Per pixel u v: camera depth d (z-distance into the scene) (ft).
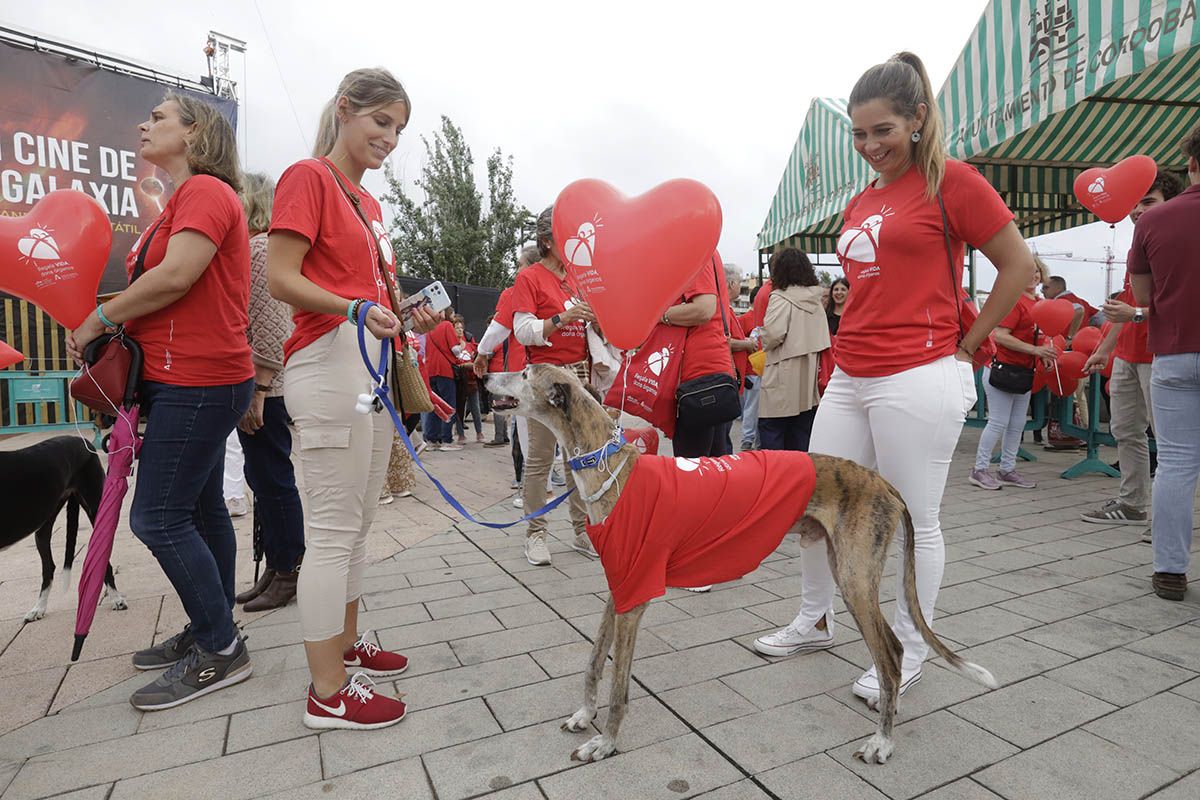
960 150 18.12
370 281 7.91
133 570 13.15
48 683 8.75
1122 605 10.79
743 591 11.98
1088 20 13.60
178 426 7.91
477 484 22.24
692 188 7.91
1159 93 21.04
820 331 15.56
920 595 8.36
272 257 7.20
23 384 31.65
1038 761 6.88
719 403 11.69
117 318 7.53
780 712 7.94
